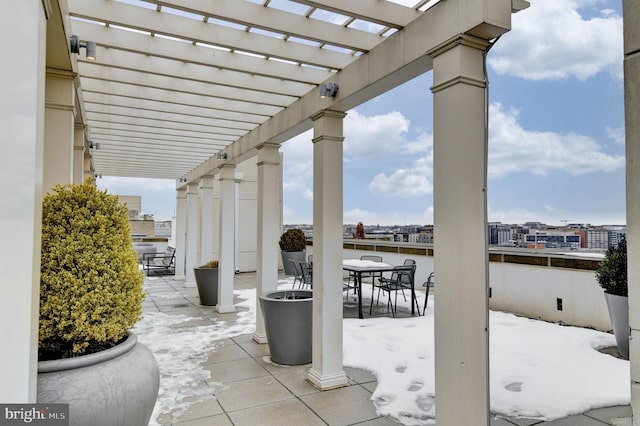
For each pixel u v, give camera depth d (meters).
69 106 2.96
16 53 1.25
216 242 11.66
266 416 2.95
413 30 2.50
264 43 3.09
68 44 2.57
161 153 6.93
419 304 7.18
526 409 3.06
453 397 2.16
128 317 2.10
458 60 2.17
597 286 5.23
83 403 1.68
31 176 1.32
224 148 6.34
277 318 4.02
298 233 11.47
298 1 2.31
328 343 3.47
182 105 4.55
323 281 3.47
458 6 2.17
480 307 2.20
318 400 3.22
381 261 8.09
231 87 3.94
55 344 1.92
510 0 2.12
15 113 1.25
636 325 1.29
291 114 4.14
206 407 3.10
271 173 4.82
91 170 6.91
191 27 2.89
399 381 3.59
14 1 1.24
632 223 1.31
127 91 4.13
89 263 1.97
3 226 1.21
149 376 1.99
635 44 1.32
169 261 11.84
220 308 6.37
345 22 2.86
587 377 3.65
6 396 1.24
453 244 2.18
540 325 5.38
